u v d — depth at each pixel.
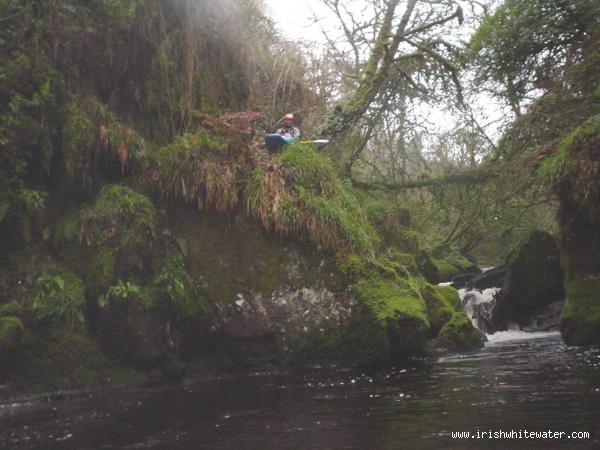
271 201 8.21
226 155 8.54
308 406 5.20
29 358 6.52
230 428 4.49
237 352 8.02
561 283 12.26
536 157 10.69
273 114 10.66
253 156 8.72
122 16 8.26
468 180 15.27
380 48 15.09
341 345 8.00
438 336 9.23
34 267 7.17
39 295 6.91
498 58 11.38
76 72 8.00
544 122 11.41
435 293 9.99
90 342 6.97
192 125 9.09
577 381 5.50
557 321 12.04
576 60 10.43
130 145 8.02
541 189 11.41
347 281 8.17
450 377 6.39
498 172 13.76
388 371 7.28
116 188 7.64
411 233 15.14
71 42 7.89
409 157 17.22
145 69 8.87
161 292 7.50
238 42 10.16
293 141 9.22
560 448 3.47
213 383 7.19
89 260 7.38
